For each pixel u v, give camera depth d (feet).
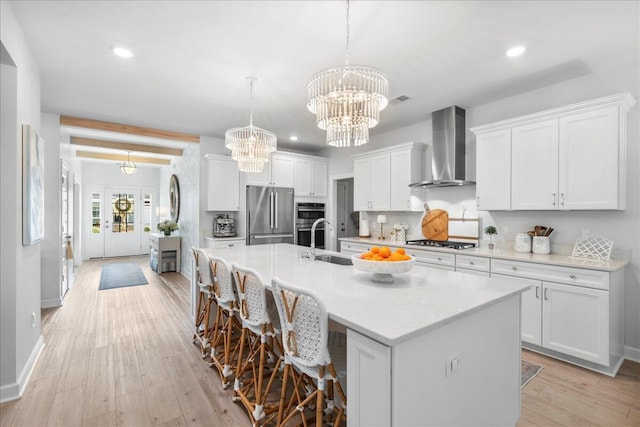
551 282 8.77
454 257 11.21
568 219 10.03
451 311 4.44
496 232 11.70
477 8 6.52
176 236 21.79
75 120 14.08
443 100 11.78
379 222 15.57
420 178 14.24
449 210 13.48
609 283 7.78
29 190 7.58
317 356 4.64
